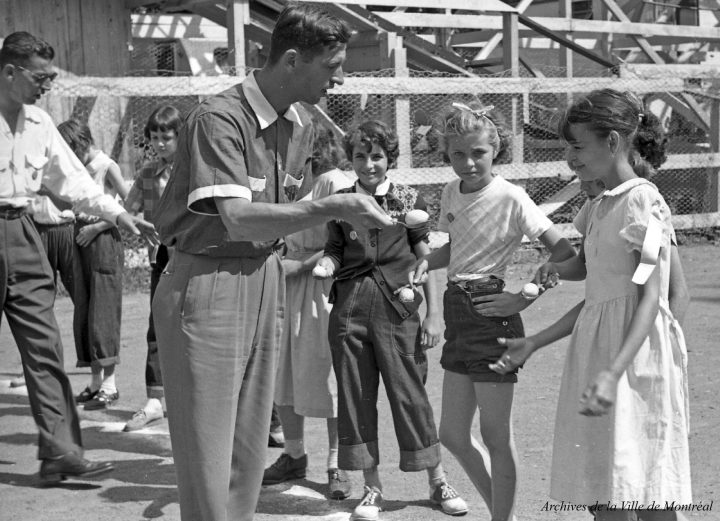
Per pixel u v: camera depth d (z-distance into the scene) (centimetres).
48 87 485
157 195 612
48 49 482
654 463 330
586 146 339
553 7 1781
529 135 1405
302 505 468
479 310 386
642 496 328
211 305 344
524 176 1281
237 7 1162
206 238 341
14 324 493
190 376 345
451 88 1212
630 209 329
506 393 394
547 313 929
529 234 402
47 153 508
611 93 341
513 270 1173
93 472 499
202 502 353
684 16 1786
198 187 328
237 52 1164
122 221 524
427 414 450
